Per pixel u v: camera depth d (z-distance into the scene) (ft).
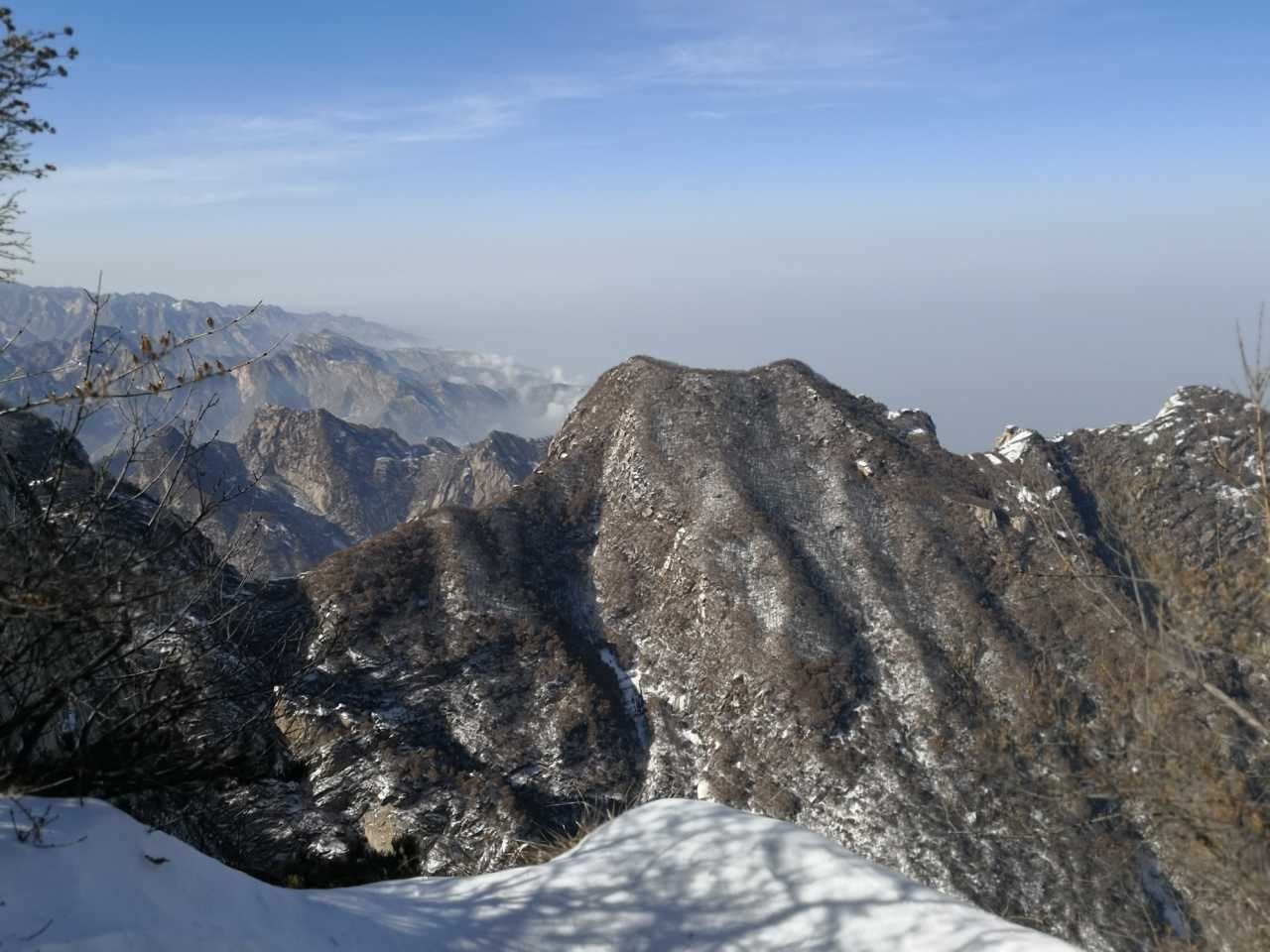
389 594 232.53
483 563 250.78
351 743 180.45
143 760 16.10
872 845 171.32
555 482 293.43
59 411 13.03
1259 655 16.90
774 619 227.40
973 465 269.23
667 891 16.96
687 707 220.43
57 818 13.39
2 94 14.15
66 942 11.35
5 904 11.50
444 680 209.56
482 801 170.19
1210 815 16.30
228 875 14.40
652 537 268.00
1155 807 17.17
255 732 18.52
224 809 28.81
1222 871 16.55
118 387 12.51
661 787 195.83
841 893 16.70
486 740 195.83
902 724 197.16
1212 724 16.98
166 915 12.66
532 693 214.69
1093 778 17.74
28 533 13.41
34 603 12.28
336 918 15.12
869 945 15.47
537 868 18.20
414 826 159.63
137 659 16.38
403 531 257.34
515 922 16.22
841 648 218.38
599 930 16.08
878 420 296.92
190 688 16.38
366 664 207.21
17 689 15.15
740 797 191.01
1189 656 17.69
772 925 16.06
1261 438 19.11
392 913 16.14
